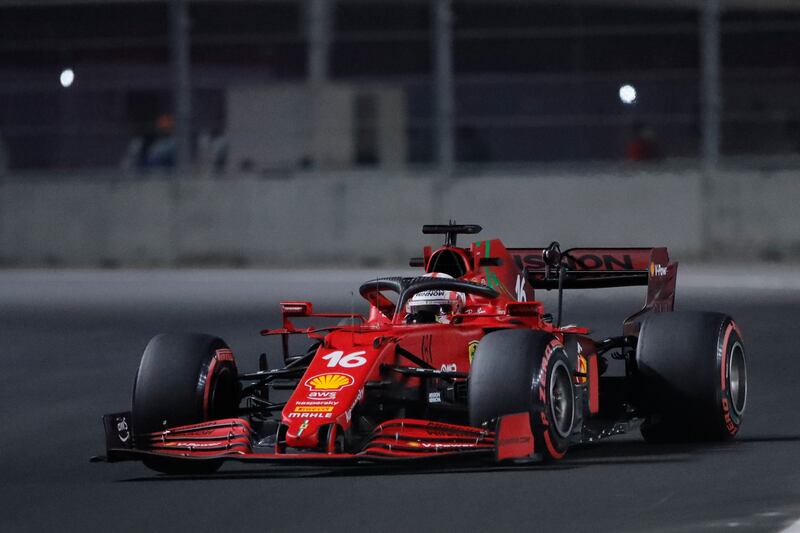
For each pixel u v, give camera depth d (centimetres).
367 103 11100
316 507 2864
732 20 11138
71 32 11881
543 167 10700
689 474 3167
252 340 6197
